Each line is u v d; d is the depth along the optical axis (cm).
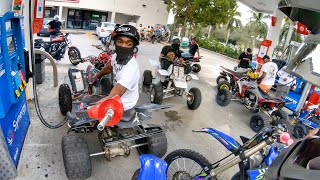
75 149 265
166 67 622
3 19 238
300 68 114
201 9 2328
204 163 257
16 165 292
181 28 2594
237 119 602
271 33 1149
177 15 2452
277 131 215
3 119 256
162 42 2528
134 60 275
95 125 302
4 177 233
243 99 655
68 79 446
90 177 300
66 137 277
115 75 288
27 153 324
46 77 651
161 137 322
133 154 364
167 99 651
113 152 289
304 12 110
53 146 349
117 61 273
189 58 1057
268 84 689
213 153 410
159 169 176
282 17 1123
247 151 225
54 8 2770
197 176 259
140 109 306
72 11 2858
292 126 539
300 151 110
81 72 427
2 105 231
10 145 276
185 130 482
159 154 323
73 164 260
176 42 690
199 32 3275
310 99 695
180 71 611
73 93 417
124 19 3167
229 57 2262
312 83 109
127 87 268
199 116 573
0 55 236
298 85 733
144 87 720
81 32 2416
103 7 2831
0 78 234
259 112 589
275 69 686
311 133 240
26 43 445
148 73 722
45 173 294
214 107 659
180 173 267
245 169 244
